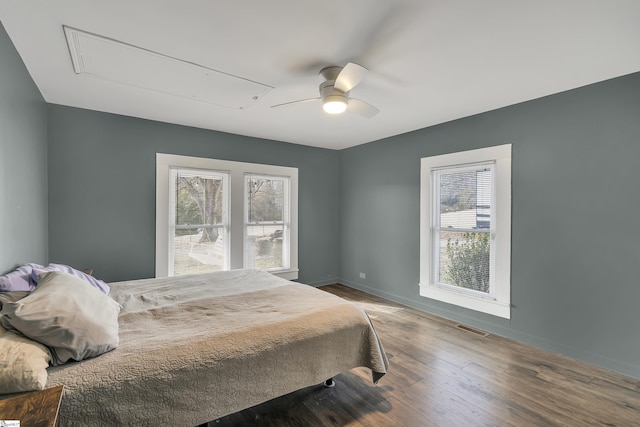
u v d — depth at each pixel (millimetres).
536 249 2797
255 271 3221
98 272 3201
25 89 2164
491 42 1854
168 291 2475
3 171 1735
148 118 3410
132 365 1318
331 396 2045
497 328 3068
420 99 2814
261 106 2996
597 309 2449
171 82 2439
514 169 2941
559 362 2510
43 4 1516
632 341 2283
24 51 1969
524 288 2877
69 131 3029
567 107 2602
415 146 3898
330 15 1605
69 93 2686
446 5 1517
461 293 3387
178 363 1390
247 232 4266
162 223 3541
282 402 1977
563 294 2633
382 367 2002
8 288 1617
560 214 2648
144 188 3438
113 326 1502
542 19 1624
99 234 3203
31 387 1075
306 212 4812
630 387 2152
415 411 1892
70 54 2008
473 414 1866
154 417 1305
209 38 1826
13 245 1923
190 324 1763
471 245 3354
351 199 4914
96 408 1193
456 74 2295
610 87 2377
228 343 1555
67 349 1264
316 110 3121
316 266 4941
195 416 1400
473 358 2574
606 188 2400
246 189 4246
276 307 2078
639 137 2248
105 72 2266
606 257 2402
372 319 3502
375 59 2064
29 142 2293
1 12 1572
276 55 2020
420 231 3836
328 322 1899
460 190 3461
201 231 3879
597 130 2443
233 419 1812
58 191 2986
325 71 2199
